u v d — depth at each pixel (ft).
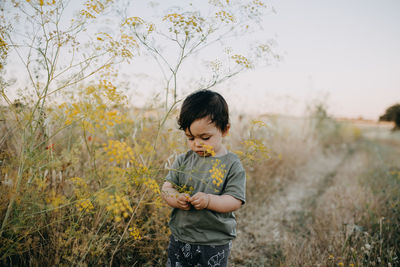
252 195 11.15
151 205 6.29
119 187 3.46
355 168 19.62
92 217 5.25
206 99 4.55
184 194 4.50
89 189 5.32
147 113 7.64
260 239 8.43
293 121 20.90
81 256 4.29
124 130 6.15
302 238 8.61
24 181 4.25
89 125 3.59
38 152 4.14
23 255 4.83
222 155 4.91
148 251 5.66
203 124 4.40
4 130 5.74
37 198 4.17
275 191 12.95
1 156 4.62
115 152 3.40
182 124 4.58
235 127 12.08
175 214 5.01
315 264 6.58
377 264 6.40
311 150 23.25
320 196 13.14
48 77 3.98
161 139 7.39
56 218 4.96
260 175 12.38
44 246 4.76
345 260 6.43
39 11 3.85
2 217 4.29
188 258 4.76
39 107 4.45
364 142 54.70
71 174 5.81
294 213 10.79
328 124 33.58
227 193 4.64
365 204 9.71
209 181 4.73
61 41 3.98
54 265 4.33
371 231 7.90
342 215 9.56
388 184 13.15
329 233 8.32
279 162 15.75
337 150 33.04
